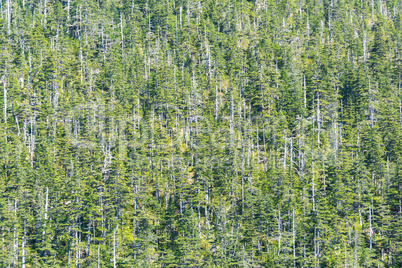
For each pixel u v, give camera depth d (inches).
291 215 5147.6
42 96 6520.7
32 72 7495.1
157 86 7426.2
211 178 5556.1
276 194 5561.0
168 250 4953.3
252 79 7199.8
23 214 4854.8
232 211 5452.8
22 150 5821.9
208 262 4623.5
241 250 4714.6
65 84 7573.8
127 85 7229.3
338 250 4815.5
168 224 5236.2
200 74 7701.8
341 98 7564.0
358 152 6333.7
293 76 7578.7
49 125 6422.2
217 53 7849.4
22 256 4530.0
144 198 5447.8
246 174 5792.3
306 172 5999.0
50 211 4864.7
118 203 5359.3
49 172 5319.9
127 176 5487.2
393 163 6117.1
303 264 4709.6
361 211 5295.3
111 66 7426.2
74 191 5103.3
